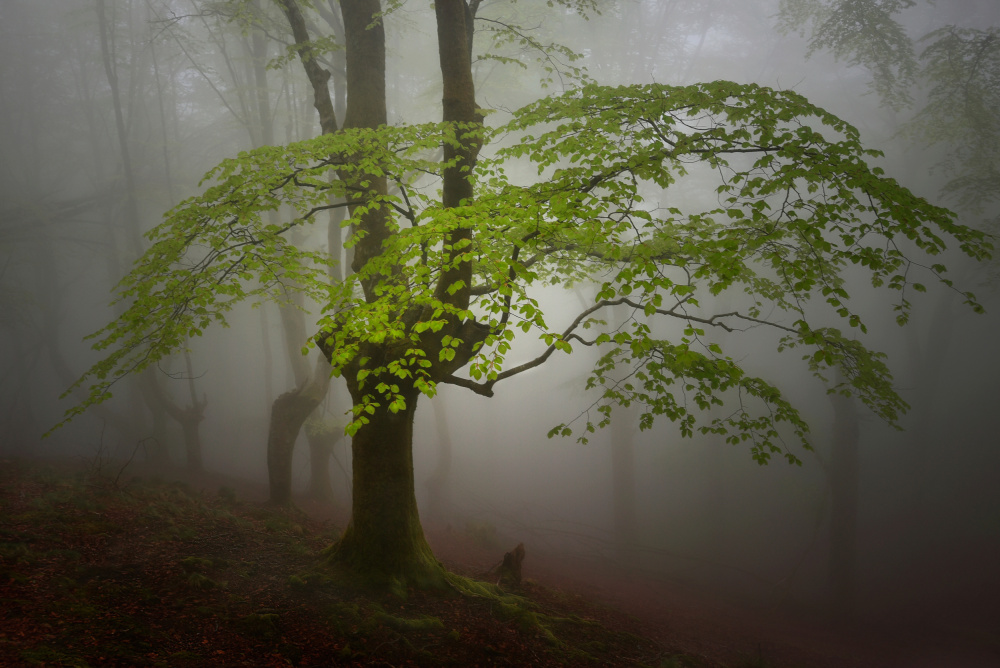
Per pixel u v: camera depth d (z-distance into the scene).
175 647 5.06
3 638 4.48
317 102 9.43
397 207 7.62
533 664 6.12
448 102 7.77
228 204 7.09
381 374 7.32
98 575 6.09
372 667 5.46
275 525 9.23
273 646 5.47
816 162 5.29
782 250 6.74
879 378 7.78
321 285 7.80
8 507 7.64
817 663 10.51
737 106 6.03
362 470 7.61
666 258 7.50
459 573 9.80
